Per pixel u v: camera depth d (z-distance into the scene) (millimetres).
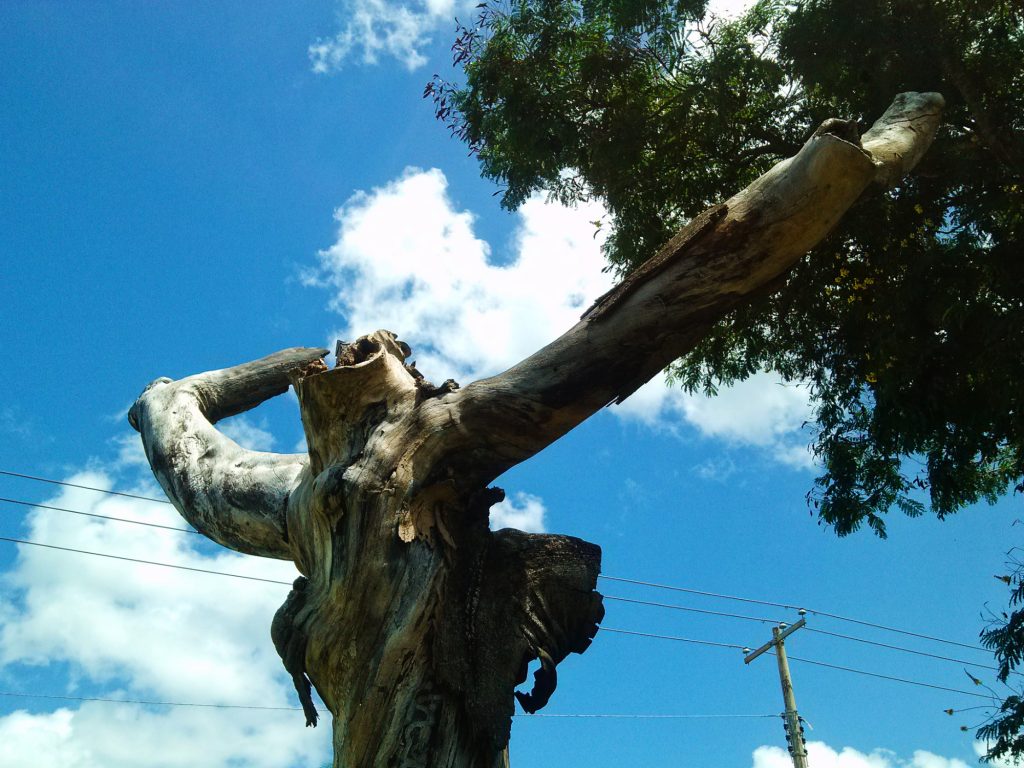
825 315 9250
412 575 3805
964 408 8453
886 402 8562
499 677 3885
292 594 4180
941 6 8344
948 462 8961
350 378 3979
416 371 4246
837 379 9375
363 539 3828
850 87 9055
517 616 4023
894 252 8672
